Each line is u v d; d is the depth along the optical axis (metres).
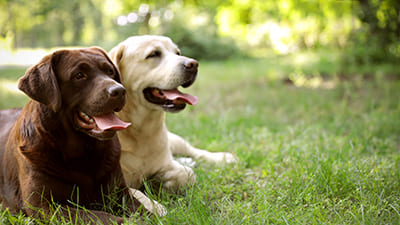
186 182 3.38
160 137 3.58
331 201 2.94
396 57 13.19
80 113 2.73
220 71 15.59
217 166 3.98
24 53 27.84
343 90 8.77
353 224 2.54
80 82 2.67
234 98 8.34
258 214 2.72
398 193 3.00
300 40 19.78
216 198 3.21
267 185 3.31
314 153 3.82
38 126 2.66
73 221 2.53
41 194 2.62
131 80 3.42
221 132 5.39
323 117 6.19
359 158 3.81
